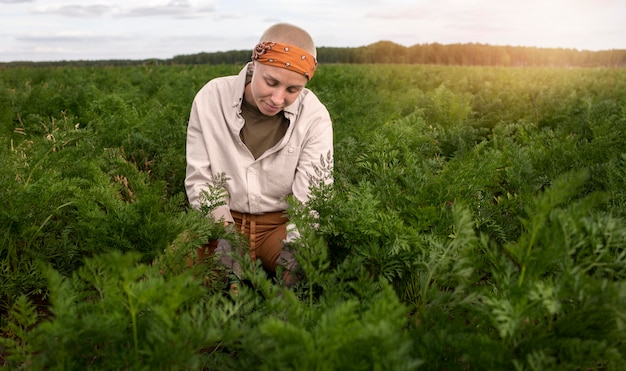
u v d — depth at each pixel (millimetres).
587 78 17109
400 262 2438
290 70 2645
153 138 5617
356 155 4148
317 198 2619
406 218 2801
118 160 3088
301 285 2443
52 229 3236
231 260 3037
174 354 1505
